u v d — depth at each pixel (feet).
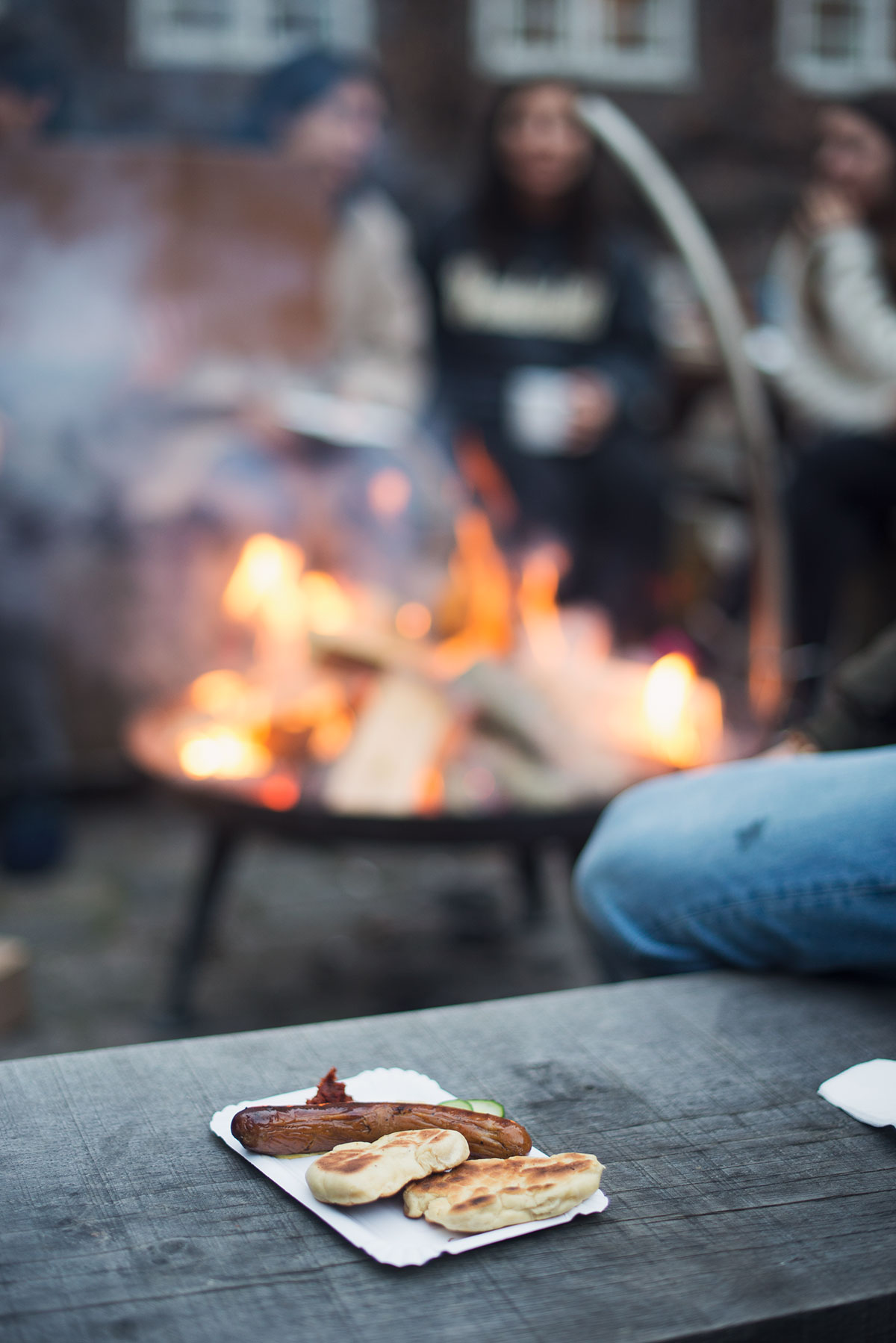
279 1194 3.14
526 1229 2.98
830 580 11.60
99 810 12.01
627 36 22.85
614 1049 3.85
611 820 4.78
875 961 4.04
